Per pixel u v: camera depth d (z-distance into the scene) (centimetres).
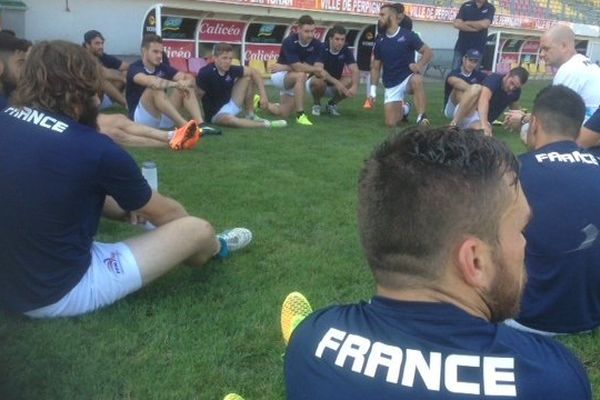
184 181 553
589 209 280
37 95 286
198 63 1427
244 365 277
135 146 683
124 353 279
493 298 120
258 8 1482
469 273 114
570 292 288
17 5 1105
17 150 275
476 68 977
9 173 274
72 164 276
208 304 327
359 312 125
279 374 271
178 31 1413
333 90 991
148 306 321
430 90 1527
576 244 281
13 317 297
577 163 289
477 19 1113
